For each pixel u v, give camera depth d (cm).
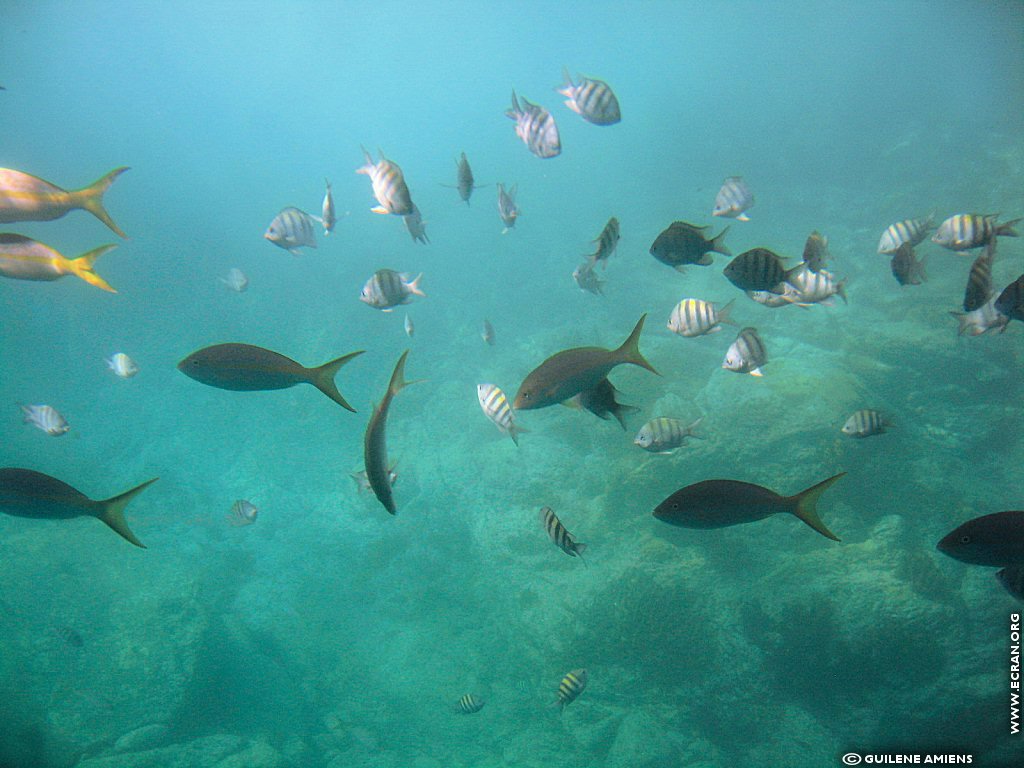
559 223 3606
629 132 6188
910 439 1084
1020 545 262
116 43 7294
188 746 838
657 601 916
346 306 2397
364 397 2017
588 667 949
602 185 4531
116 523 287
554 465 1311
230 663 1065
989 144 2781
